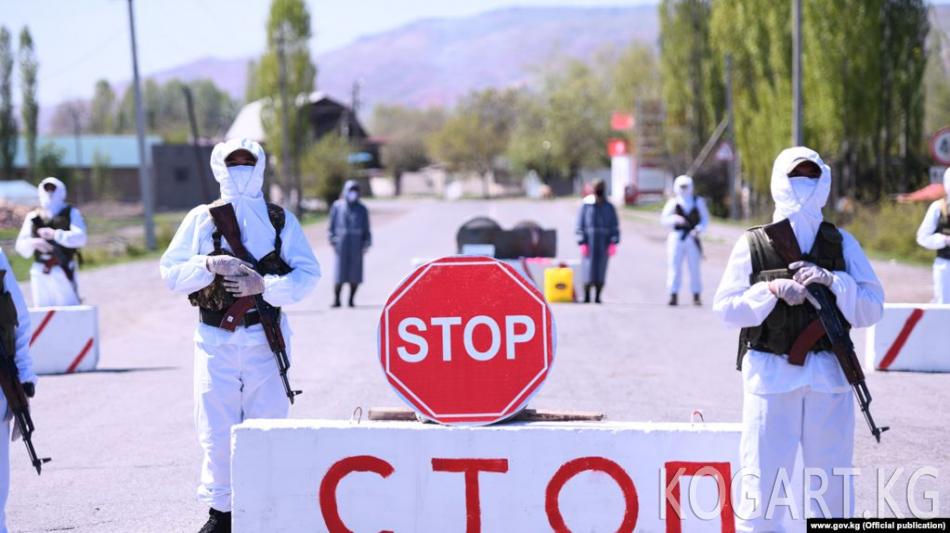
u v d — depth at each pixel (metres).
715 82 66.88
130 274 32.97
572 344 16.91
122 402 12.80
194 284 6.97
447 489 6.64
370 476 6.66
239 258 7.12
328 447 6.66
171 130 177.75
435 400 6.73
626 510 6.61
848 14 44.16
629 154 97.06
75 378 14.59
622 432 6.59
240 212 7.18
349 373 14.39
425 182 159.62
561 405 11.95
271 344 7.09
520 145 138.62
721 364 14.95
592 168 134.75
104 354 16.97
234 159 7.18
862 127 44.62
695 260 22.45
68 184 107.31
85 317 15.15
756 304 5.96
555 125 133.00
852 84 44.44
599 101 133.12
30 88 105.12
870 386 13.18
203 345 7.09
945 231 14.66
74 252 16.28
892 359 14.29
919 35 45.66
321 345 17.03
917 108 46.59
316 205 93.06
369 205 105.56
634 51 118.25
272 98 79.94
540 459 6.61
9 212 65.06
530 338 6.71
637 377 13.88
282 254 7.25
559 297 23.11
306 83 80.31
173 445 10.56
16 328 6.64
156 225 65.44
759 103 52.16
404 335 6.75
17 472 9.59
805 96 45.78
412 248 42.59
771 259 6.05
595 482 6.61
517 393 6.71
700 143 70.69
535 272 23.59
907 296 22.80
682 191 22.44
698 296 22.58
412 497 6.65
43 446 10.59
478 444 6.61
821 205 6.07
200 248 7.14
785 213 6.12
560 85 146.62
